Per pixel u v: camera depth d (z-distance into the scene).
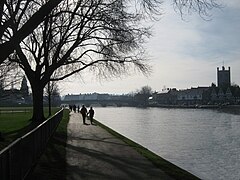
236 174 18.05
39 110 30.17
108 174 10.29
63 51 30.25
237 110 125.56
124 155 14.09
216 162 21.42
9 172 7.24
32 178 9.65
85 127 30.62
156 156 14.05
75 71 30.94
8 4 17.19
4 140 17.98
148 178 9.78
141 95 196.62
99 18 24.66
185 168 19.36
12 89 49.22
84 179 9.61
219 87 178.25
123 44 27.55
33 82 30.03
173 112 113.19
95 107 188.62
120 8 24.77
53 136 21.33
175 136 37.19
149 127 49.69
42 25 28.47
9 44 14.45
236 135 39.09
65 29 28.11
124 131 42.34
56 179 9.58
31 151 10.91
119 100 169.75
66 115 55.75
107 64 29.83
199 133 41.38
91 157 13.48
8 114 56.31
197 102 185.00
